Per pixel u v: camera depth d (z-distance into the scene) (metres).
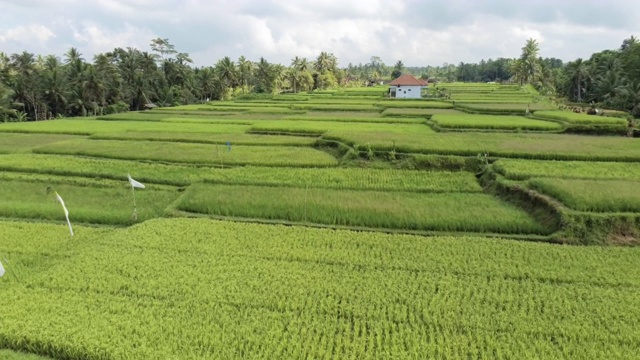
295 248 20.05
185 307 15.01
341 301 15.45
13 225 23.20
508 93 107.50
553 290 16.39
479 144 38.34
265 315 14.48
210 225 22.86
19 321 14.01
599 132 46.59
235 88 134.88
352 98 103.12
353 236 21.48
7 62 82.06
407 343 13.09
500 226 23.00
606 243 21.34
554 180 26.98
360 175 32.44
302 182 30.81
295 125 52.97
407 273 17.56
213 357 12.39
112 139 47.06
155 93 104.00
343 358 12.46
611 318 14.55
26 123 61.06
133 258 18.72
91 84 84.31
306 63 152.75
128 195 29.09
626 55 92.75
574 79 102.25
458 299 15.53
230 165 35.81
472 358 12.62
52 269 17.81
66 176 32.84
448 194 28.33
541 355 12.69
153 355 12.47
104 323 14.01
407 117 62.62
